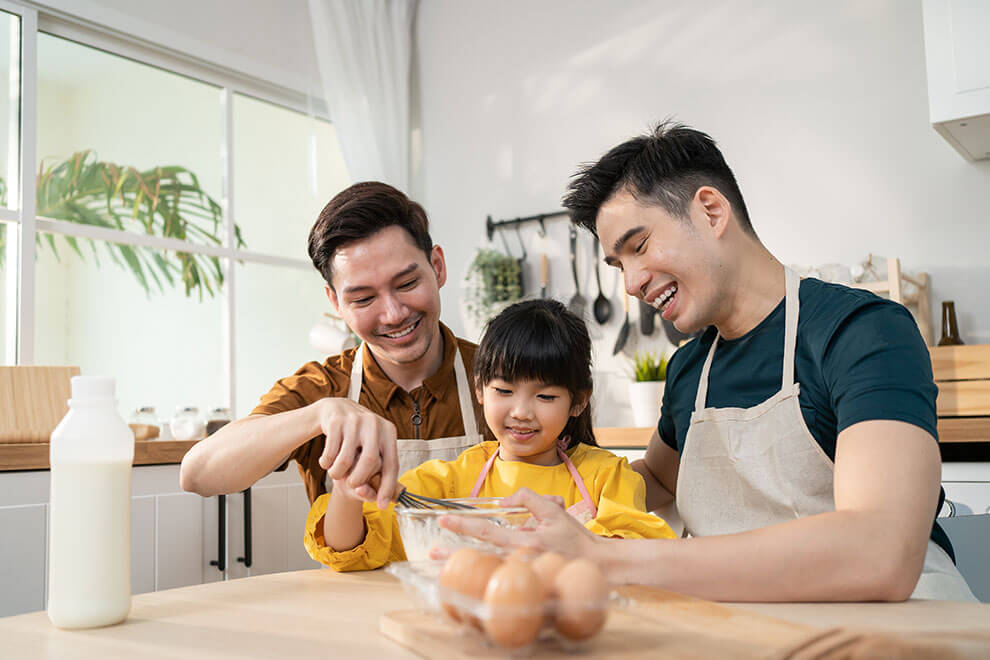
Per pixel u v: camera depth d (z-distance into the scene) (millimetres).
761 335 1107
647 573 715
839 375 941
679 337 2801
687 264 1058
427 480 1198
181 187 2855
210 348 2865
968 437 1983
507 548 708
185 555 2082
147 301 2697
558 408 1191
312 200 3326
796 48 2732
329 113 3377
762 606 695
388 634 623
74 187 2549
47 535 1806
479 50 3490
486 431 1371
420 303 1246
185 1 2908
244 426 1028
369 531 969
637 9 3098
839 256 2596
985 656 522
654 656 524
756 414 1087
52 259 2475
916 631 590
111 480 702
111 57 2703
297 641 617
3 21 2414
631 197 1066
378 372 1355
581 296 3092
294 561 2355
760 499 1082
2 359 2354
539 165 3287
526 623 517
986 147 2324
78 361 2512
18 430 1864
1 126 2396
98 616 681
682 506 1169
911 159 2500
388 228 1226
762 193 2756
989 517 1284
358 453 895
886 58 2562
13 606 1737
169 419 2719
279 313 3111
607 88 3146
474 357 1304
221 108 3037
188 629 670
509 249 3307
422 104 3625
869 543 708
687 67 2961
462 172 3482
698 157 1068
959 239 2410
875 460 792
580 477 1207
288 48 3303
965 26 2135
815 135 2670
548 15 3318
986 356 2025
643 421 2621
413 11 3674
